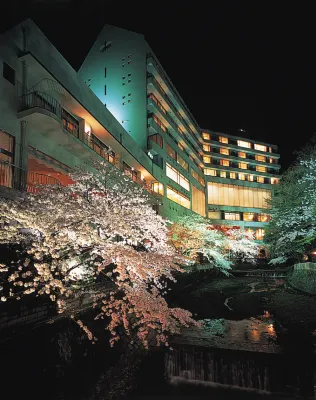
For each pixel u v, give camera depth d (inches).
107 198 622.2
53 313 462.9
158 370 455.5
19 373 370.6
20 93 709.9
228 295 1066.7
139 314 506.0
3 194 571.8
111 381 426.3
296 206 1203.2
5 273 452.4
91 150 959.0
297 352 489.7
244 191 3184.1
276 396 394.6
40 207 501.0
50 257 486.0
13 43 691.4
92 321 522.0
